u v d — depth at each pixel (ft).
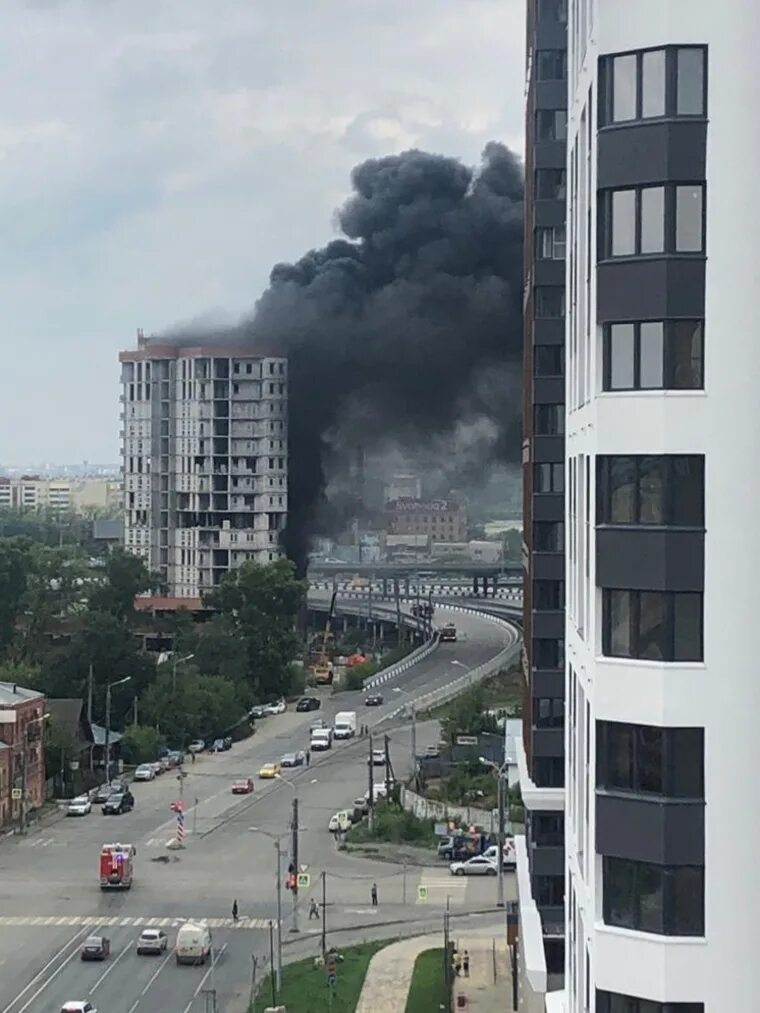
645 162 114.11
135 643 653.71
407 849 446.60
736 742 111.86
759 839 111.45
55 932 362.12
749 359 111.86
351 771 558.56
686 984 112.47
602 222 116.67
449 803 489.26
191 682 645.10
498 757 522.47
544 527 275.80
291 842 425.28
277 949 339.16
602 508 116.26
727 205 112.16
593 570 117.60
